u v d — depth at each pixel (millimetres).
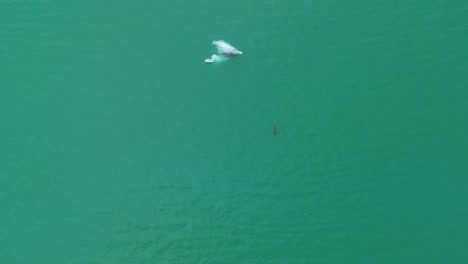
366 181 72375
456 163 73125
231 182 73562
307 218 70062
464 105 78312
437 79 81188
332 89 80875
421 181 72000
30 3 94500
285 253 67500
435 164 73188
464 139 75062
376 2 92438
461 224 68312
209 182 73750
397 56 84250
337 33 87938
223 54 85250
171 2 94125
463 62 83000
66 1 94750
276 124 78000
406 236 67875
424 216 69188
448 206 69750
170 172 74812
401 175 72625
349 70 82938
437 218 68938
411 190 71312
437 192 70938
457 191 70875
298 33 88188
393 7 91438
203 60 85312
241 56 85375
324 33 88000
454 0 91812
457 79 81062
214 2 93812
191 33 88875
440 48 84875
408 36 86875
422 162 73438
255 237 69000
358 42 86438
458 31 87062
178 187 73562
